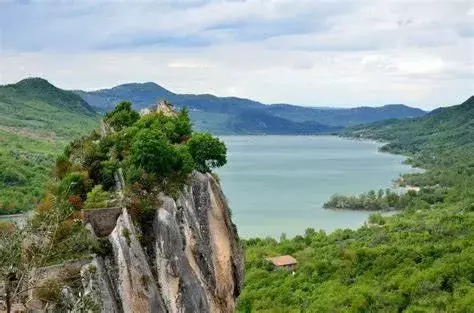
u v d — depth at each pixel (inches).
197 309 1822.1
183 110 3063.5
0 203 6919.3
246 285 6043.3
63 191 2078.0
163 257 1798.7
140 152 2112.5
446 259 6176.2
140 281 1654.8
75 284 1489.9
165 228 1836.9
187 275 1846.7
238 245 2598.4
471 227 7500.0
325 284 6072.8
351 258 6663.4
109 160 2374.5
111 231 1775.3
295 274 6461.6
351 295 5546.3
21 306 1302.9
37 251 1330.0
